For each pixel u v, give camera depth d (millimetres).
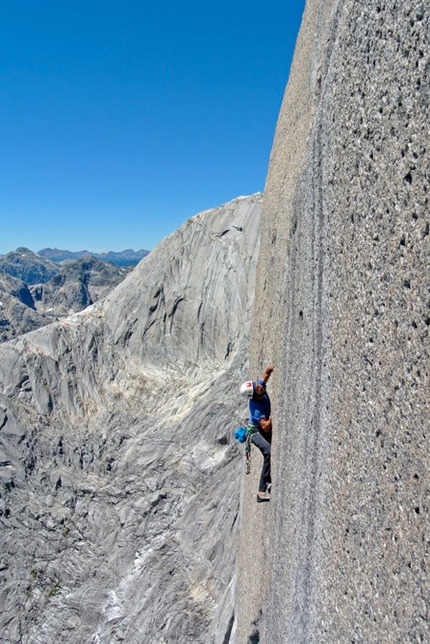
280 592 6340
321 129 5371
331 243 4922
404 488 3455
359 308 4207
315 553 4980
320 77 6141
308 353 5621
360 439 4105
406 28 3541
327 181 5086
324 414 4945
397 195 3637
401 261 3590
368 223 4074
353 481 4191
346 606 4172
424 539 3203
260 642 7559
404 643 3334
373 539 3820
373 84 4012
